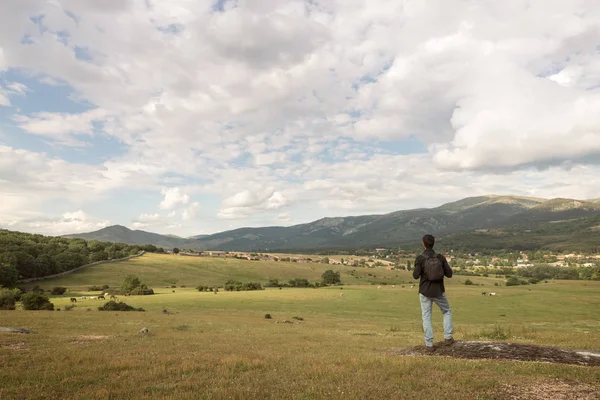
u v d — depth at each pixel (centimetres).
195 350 1578
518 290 14750
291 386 811
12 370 1004
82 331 2608
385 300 11706
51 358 1209
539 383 759
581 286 16162
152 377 954
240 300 10694
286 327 4294
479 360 1028
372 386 777
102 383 888
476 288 15838
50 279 14812
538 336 2353
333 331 3697
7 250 13500
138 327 3309
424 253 1202
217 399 716
